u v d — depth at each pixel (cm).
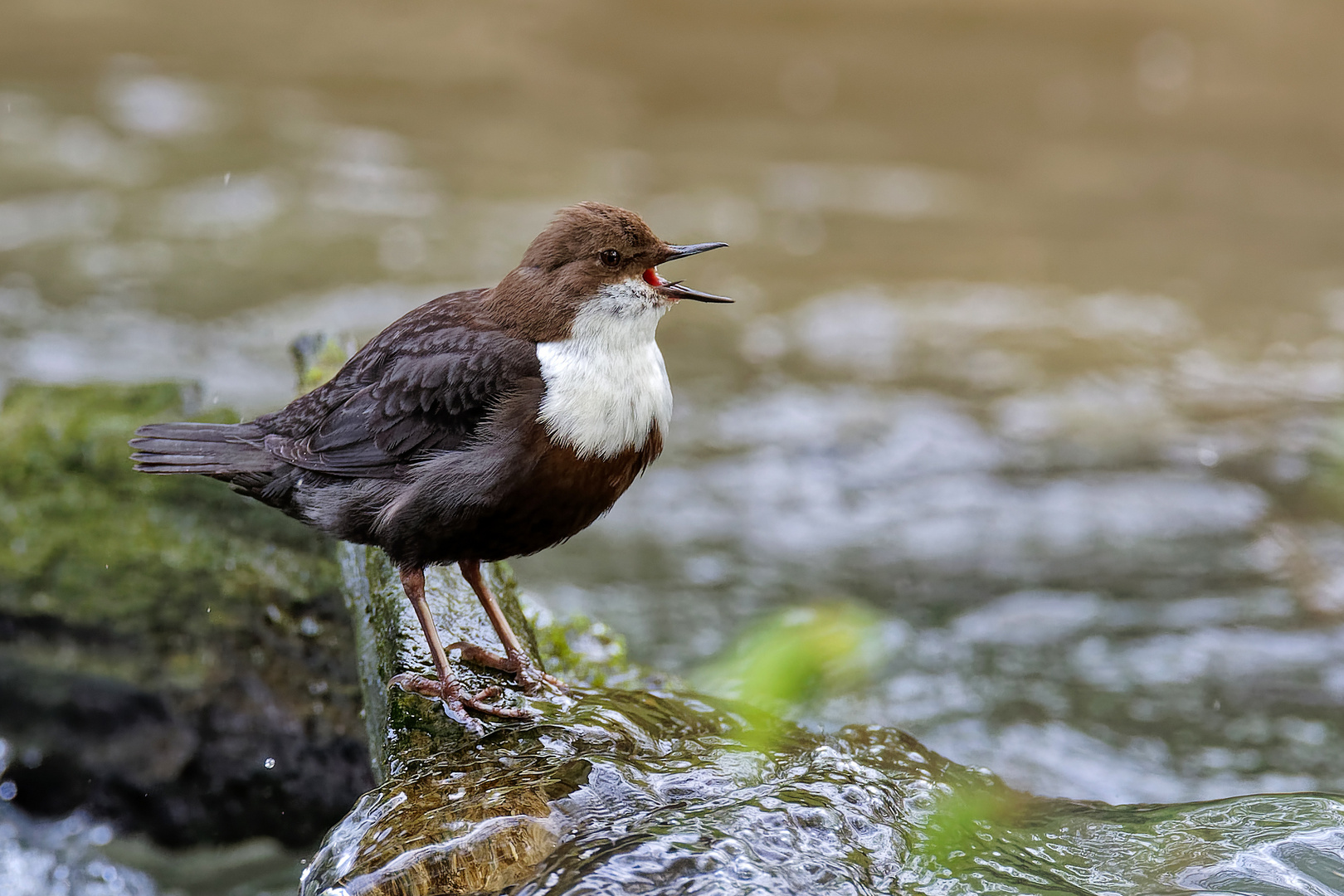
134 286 1689
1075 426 1457
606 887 527
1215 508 1288
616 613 1119
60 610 881
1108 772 905
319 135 2341
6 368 1419
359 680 764
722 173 2278
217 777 880
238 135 2306
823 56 2961
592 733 655
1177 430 1447
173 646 877
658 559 1216
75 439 912
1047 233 2083
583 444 675
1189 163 2420
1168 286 1880
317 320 1616
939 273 1905
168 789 886
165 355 1494
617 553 1230
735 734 693
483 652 716
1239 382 1574
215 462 705
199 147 2238
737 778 636
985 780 716
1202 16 3253
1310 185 2327
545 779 600
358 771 866
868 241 2017
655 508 1306
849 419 1465
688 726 695
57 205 1956
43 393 940
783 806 600
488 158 2284
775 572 1193
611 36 3044
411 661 709
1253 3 3319
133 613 877
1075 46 3067
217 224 1928
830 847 584
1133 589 1159
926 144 2478
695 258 1919
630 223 692
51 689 888
